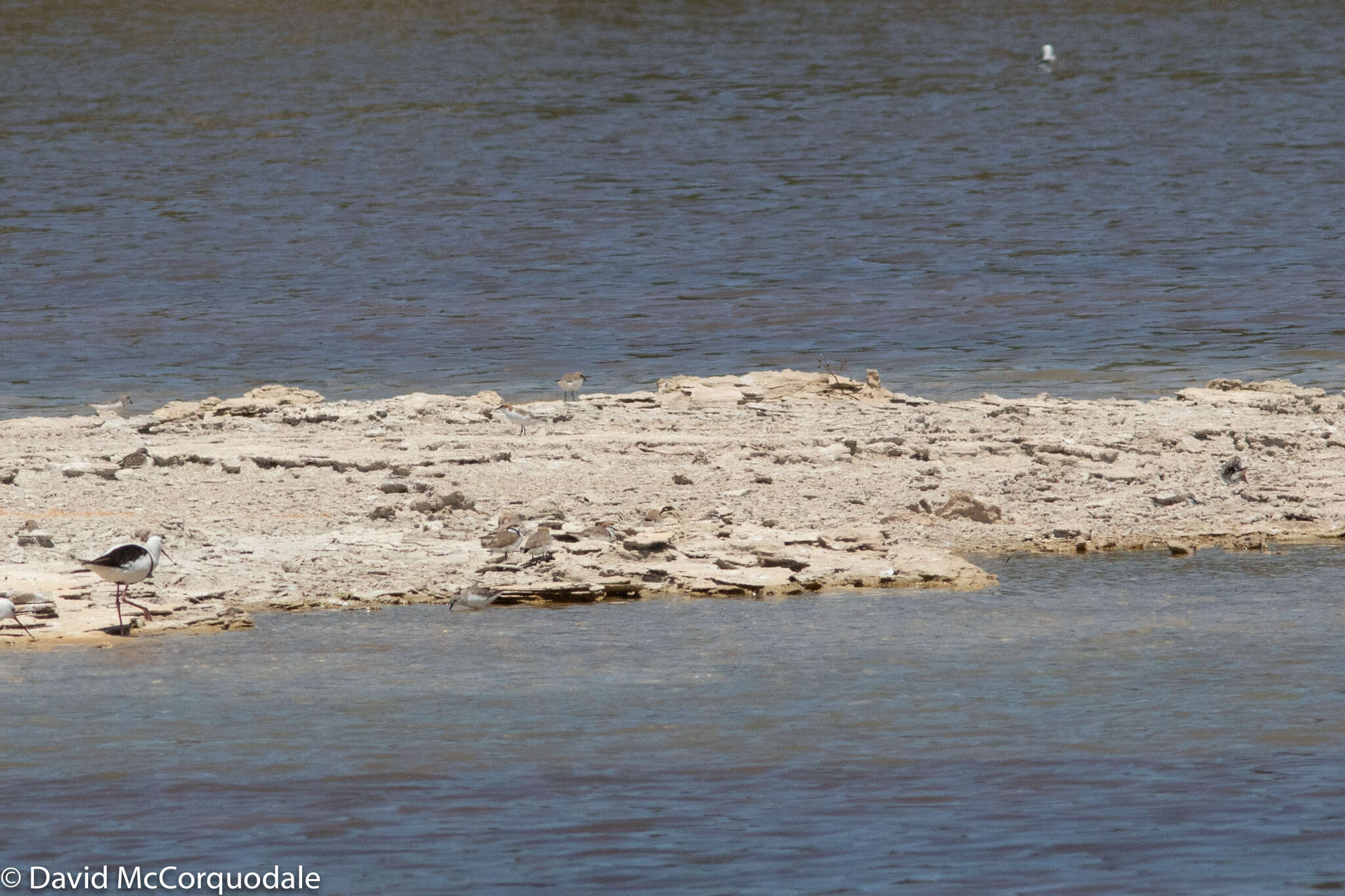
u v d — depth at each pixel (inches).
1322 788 2124.8
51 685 2561.5
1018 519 3718.0
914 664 2679.6
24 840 1995.6
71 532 3366.1
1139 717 2402.8
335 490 3791.8
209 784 2161.7
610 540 3366.1
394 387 5654.5
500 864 1927.9
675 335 6678.2
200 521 3540.8
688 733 2347.4
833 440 4232.3
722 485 3878.0
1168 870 1903.3
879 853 1952.5
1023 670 2635.3
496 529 3499.0
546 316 7130.9
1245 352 6122.1
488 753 2271.2
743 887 1870.1
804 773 2194.9
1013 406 4638.3
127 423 4490.7
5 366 6053.2
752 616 3004.4
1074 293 7598.4
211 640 2832.2
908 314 7091.5
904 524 3651.6
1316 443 4247.0
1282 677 2581.2
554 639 2847.0
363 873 1910.7
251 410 4690.0
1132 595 3142.2
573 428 4475.9
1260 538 3555.6
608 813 2069.4
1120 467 4055.1
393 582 3193.9
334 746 2297.0
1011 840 1985.7
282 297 7755.9
